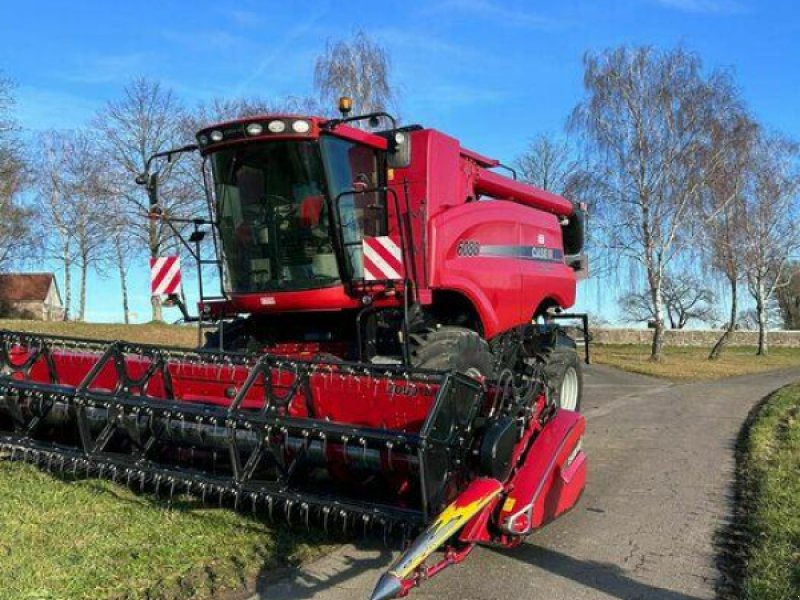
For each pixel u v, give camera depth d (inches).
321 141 267.1
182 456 229.0
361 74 998.4
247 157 279.3
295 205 274.8
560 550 205.2
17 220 1547.7
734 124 1109.7
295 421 192.5
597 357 1190.9
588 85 1124.5
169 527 204.1
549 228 393.1
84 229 1690.5
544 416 207.9
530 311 361.7
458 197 322.3
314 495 192.4
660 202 1111.6
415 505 192.2
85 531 199.0
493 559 196.7
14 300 2395.4
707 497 261.1
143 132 1357.0
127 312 1775.3
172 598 165.5
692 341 1824.6
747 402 542.6
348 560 191.2
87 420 231.8
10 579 166.4
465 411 185.9
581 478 212.8
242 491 198.1
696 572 190.2
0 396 252.5
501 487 178.2
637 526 227.5
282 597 169.6
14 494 227.0
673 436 383.6
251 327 322.0
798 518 222.4
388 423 211.5
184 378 247.0
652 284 1142.3
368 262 265.9
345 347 296.5
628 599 173.2
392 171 301.0
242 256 291.3
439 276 294.8
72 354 272.1
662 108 1098.7
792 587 171.2
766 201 1352.1
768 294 1535.4
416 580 155.4
